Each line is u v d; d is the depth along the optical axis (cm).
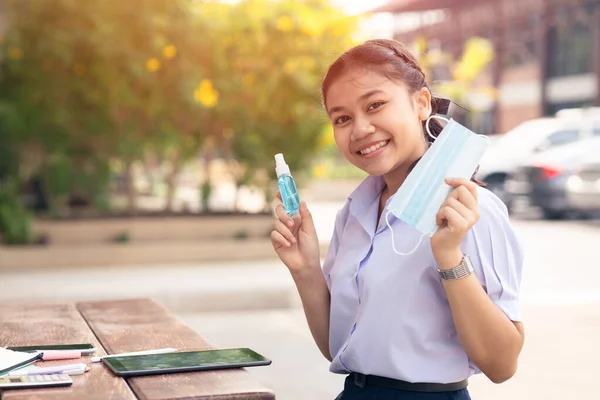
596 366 578
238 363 220
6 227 1081
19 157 1169
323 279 264
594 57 3022
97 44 1091
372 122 229
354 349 233
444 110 249
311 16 1181
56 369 216
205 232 1176
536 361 593
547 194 1538
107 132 1155
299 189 1234
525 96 3366
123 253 1076
